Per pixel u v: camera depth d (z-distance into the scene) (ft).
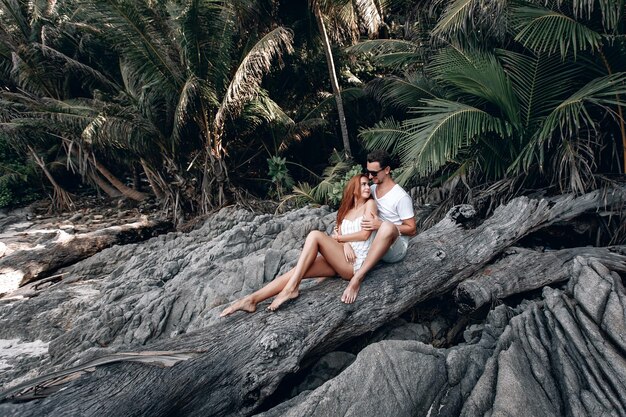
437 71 21.31
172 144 35.35
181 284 18.15
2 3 44.19
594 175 17.39
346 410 9.55
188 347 10.95
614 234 16.71
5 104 39.37
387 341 11.07
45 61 43.14
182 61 33.63
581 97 16.58
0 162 46.62
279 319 11.56
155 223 33.91
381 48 30.40
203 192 36.60
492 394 9.91
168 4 33.27
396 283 13.10
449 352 11.62
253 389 10.41
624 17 16.84
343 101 38.83
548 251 15.85
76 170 46.55
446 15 19.29
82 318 16.97
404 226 12.88
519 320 12.15
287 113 42.39
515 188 19.72
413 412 10.07
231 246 21.48
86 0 32.14
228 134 38.01
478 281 14.03
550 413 9.52
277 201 36.83
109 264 25.98
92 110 37.42
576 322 11.62
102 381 9.57
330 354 12.59
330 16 34.65
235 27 35.01
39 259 26.94
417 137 19.15
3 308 19.70
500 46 21.17
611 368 9.96
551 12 16.75
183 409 9.84
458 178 21.29
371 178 13.01
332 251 12.67
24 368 14.70
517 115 19.33
